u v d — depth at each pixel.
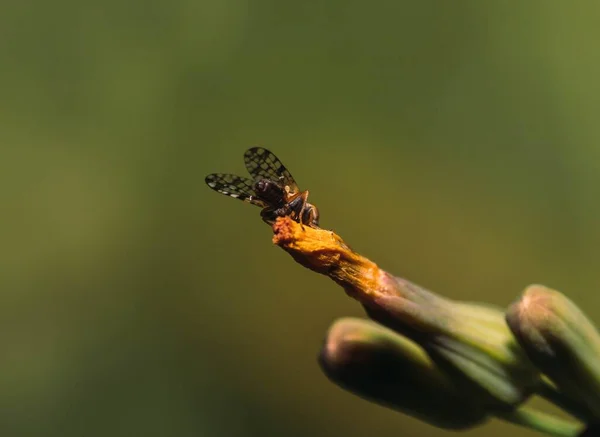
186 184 0.17
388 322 0.11
